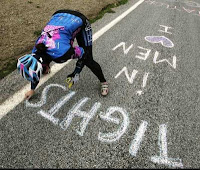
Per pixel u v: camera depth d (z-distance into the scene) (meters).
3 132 2.23
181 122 2.54
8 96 2.67
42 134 2.24
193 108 2.78
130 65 3.54
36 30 4.27
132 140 2.26
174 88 3.11
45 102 2.64
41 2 5.65
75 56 2.31
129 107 2.69
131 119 2.52
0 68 3.12
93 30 4.64
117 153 2.12
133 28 4.95
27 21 4.56
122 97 2.84
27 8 5.16
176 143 2.27
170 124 2.50
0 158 1.99
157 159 2.10
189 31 5.17
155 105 2.76
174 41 4.54
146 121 2.51
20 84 2.88
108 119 2.49
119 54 3.83
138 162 2.05
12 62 3.27
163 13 6.24
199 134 2.41
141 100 2.82
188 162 2.10
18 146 2.10
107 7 6.18
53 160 2.00
